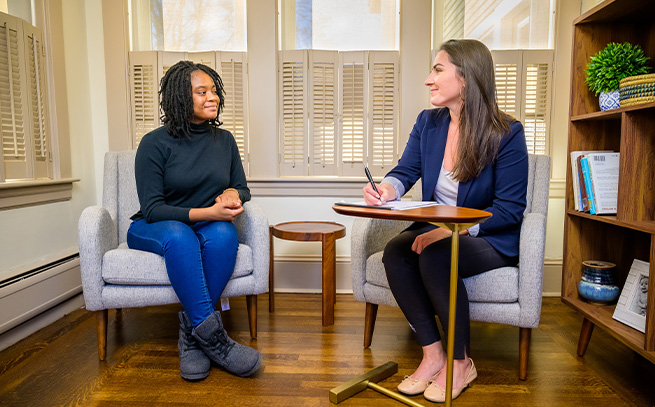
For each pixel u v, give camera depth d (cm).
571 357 166
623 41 178
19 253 188
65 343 176
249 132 245
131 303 157
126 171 199
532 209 174
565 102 236
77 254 220
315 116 244
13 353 166
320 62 240
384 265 147
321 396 137
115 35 241
